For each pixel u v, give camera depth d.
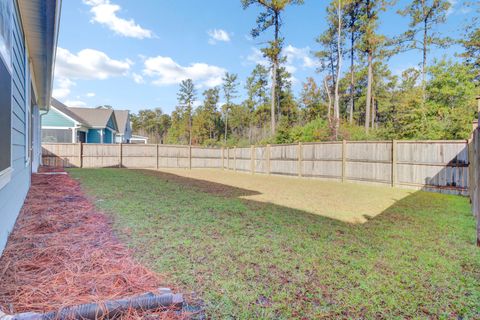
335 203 6.32
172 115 39.75
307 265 2.78
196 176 12.70
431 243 3.51
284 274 2.56
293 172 12.70
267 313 1.95
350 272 2.64
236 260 2.85
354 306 2.07
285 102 28.36
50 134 16.81
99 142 20.14
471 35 16.52
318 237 3.70
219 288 2.27
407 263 2.86
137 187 7.84
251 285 2.34
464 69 14.28
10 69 3.06
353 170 10.59
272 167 13.77
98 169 14.72
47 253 2.78
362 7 19.12
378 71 26.25
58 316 1.71
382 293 2.26
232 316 1.91
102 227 3.76
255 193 7.66
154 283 2.26
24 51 5.19
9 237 3.26
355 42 20.88
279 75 27.73
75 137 16.98
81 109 21.78
